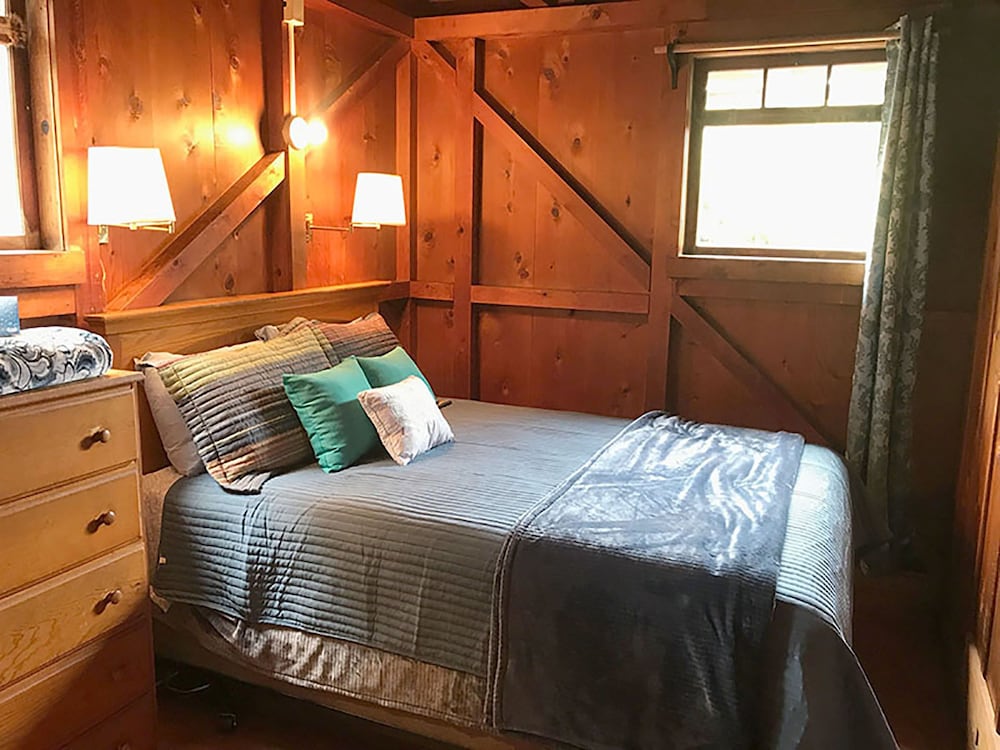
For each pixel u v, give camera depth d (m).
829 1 3.42
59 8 2.41
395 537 2.27
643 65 3.81
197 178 3.07
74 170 2.50
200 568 2.50
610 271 4.00
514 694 2.08
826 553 2.14
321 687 2.34
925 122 3.24
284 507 2.43
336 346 3.27
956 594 3.00
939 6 3.25
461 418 3.49
